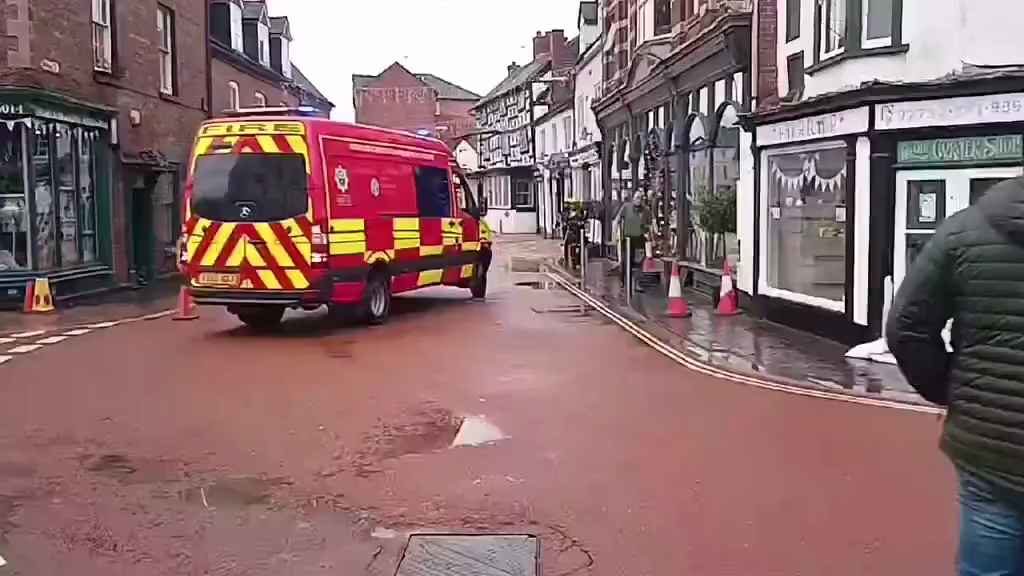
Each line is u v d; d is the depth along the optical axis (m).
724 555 5.36
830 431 8.04
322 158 13.56
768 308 14.78
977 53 10.80
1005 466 2.99
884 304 11.72
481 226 18.84
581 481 6.70
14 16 17.50
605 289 20.39
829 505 6.17
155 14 23.52
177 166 25.22
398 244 15.44
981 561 3.10
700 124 18.84
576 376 10.54
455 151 63.28
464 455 7.36
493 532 5.73
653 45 20.95
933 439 7.75
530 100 54.97
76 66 19.36
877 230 11.70
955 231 3.15
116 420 8.46
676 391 9.73
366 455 7.37
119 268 21.39
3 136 17.62
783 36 14.46
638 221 19.91
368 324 14.80
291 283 13.43
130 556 5.39
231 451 7.49
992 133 10.73
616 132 28.28
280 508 6.17
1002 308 3.00
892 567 5.19
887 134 11.49
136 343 13.00
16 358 11.75
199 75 26.97
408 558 5.32
